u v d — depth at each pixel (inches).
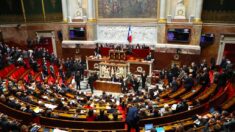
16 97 374.6
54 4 767.7
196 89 438.9
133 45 707.4
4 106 340.2
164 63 679.7
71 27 754.2
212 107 325.1
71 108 355.6
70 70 635.5
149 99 402.9
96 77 586.9
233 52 629.0
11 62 555.8
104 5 719.1
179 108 329.1
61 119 304.2
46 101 380.5
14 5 727.1
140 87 592.7
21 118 320.8
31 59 594.9
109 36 746.8
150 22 684.7
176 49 650.2
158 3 658.8
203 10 631.2
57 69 653.9
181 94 429.4
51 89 459.2
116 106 379.2
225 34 622.8
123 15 709.9
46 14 779.4
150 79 613.9
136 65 625.0
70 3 741.9
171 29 653.3
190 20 628.1
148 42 706.8
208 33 640.4
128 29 716.7
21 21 757.9
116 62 628.7
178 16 639.1
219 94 378.6
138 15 693.9
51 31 797.2
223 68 530.0
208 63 665.0
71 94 459.5
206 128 248.4
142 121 297.6
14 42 737.0
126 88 549.0
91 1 712.4
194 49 631.2
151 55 655.8
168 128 266.1
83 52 759.7
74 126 297.7
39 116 308.5
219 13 617.3
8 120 283.3
